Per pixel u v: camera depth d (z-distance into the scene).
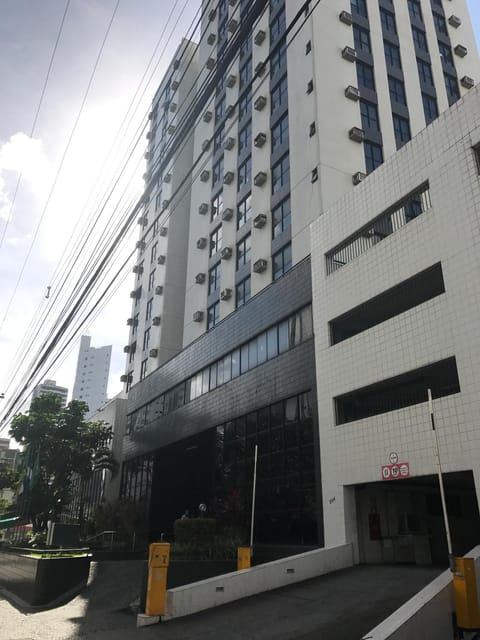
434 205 15.49
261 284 27.17
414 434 14.73
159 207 46.25
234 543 18.09
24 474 39.97
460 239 14.45
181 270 42.66
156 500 35.81
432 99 32.00
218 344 29.34
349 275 18.72
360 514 16.95
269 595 12.85
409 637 8.09
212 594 12.44
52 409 41.34
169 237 43.06
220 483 26.66
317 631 9.62
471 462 12.99
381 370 16.48
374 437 16.12
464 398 13.48
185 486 36.72
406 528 17.62
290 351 22.09
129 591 15.87
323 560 15.16
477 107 14.69
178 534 18.69
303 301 21.69
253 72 33.47
